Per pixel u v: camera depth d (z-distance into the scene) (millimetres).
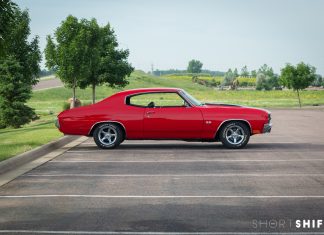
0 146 14227
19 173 10312
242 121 14484
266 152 13727
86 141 17266
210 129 14359
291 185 8883
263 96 85188
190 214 6816
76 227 6215
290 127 23578
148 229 6113
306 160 12109
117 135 14562
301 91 90750
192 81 156500
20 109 33812
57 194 8195
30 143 14906
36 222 6461
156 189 8570
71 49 31062
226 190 8453
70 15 32094
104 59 38500
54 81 108812
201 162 11836
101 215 6789
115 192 8328
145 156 12992
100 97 84125
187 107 14445
